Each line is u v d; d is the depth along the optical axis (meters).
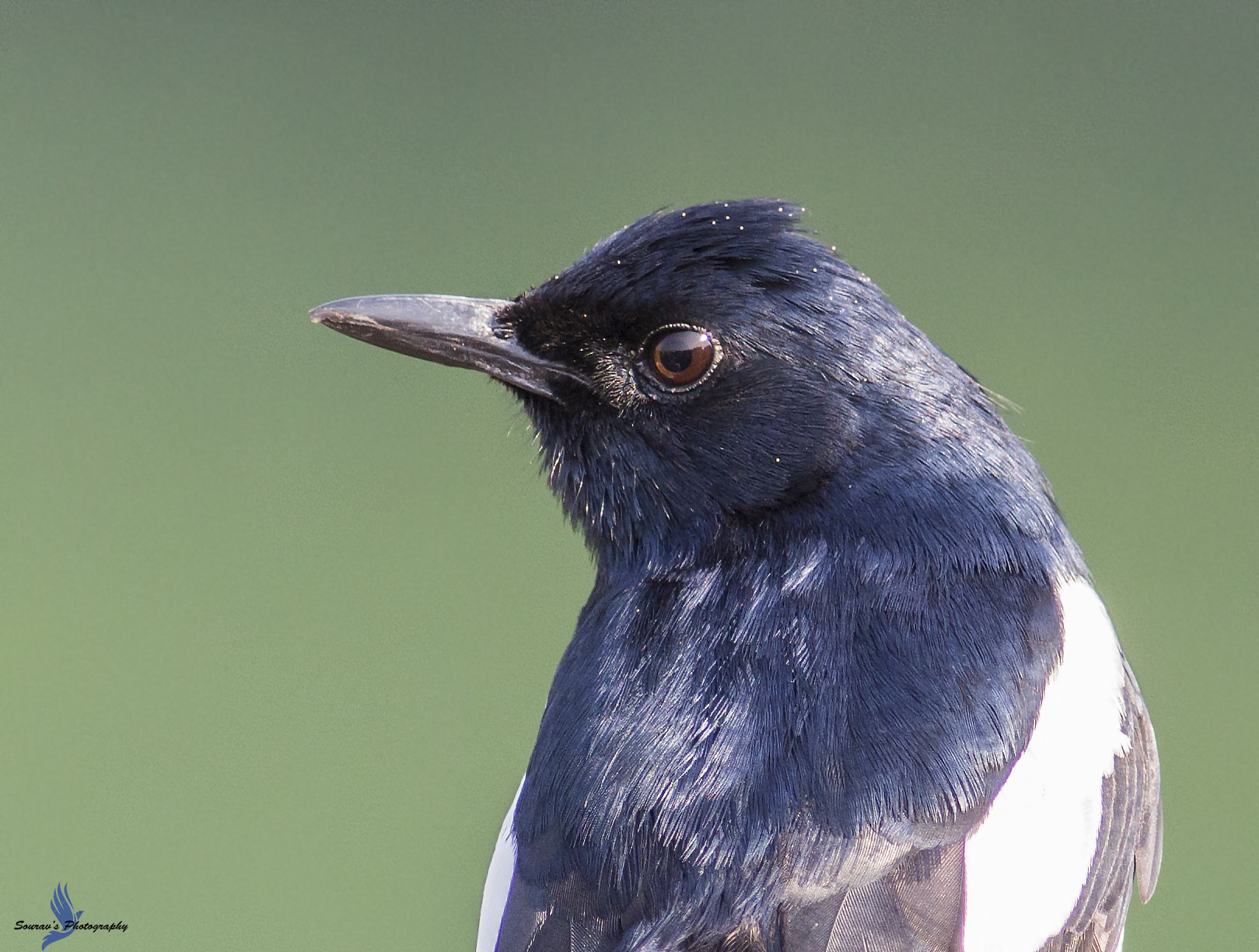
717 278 1.73
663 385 1.73
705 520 1.74
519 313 1.74
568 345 1.74
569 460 1.74
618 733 1.72
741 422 1.73
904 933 1.71
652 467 1.74
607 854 1.71
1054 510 1.74
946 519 1.73
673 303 1.73
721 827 1.71
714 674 1.72
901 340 1.73
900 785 1.71
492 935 1.72
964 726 1.72
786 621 1.73
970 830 1.71
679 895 1.71
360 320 1.75
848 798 1.71
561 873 1.72
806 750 1.72
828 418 1.73
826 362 1.73
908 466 1.73
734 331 1.73
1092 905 1.72
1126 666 1.74
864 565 1.73
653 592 1.73
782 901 1.71
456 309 1.74
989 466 1.73
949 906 1.71
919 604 1.73
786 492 1.73
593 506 1.74
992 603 1.73
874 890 1.71
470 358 1.74
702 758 1.72
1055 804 1.72
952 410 1.73
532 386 1.74
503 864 1.73
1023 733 1.72
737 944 1.71
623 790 1.72
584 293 1.74
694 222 1.73
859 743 1.72
